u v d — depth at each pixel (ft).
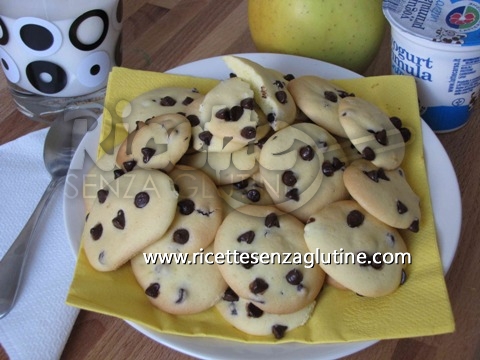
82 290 0.93
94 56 1.27
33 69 1.25
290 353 0.89
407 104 1.20
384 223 1.00
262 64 1.30
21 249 1.07
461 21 1.16
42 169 1.22
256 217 1.01
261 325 0.93
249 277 0.94
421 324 0.89
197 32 1.57
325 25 1.27
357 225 0.98
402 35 1.17
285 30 1.30
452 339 0.98
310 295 0.94
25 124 1.35
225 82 1.10
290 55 1.31
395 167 1.06
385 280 0.94
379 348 0.97
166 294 0.95
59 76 1.27
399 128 1.14
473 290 1.04
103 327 1.00
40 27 1.17
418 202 1.04
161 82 1.28
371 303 0.94
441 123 1.29
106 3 1.22
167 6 1.65
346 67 1.38
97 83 1.33
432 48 1.14
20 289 1.03
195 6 1.65
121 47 1.37
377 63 1.48
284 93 1.09
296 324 0.93
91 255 0.98
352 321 0.92
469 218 1.15
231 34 1.56
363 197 0.98
